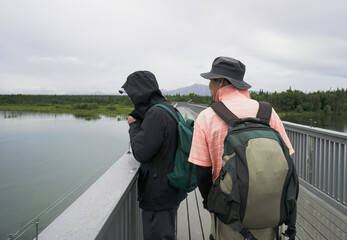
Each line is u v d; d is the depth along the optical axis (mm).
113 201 1100
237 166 1123
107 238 1086
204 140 1341
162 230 1660
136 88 1758
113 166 1675
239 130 1219
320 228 2707
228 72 1438
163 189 1641
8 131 113312
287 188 1164
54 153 59594
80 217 950
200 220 2957
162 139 1584
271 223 1140
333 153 3402
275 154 1134
